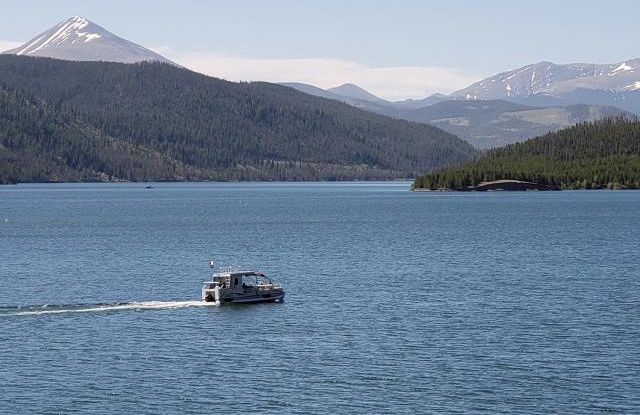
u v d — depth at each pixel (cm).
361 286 18012
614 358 11881
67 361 11925
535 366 11544
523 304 15738
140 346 12738
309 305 15812
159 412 9981
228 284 16075
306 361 11862
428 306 15612
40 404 10225
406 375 11206
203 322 14350
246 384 10894
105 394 10556
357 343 12825
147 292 17575
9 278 19625
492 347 12519
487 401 10262
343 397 10406
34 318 14675
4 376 11244
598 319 14338
